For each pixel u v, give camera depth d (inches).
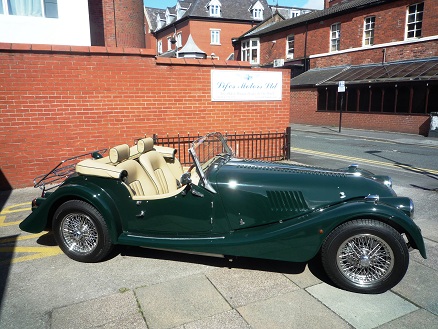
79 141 273.9
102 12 515.8
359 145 522.0
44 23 362.3
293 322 110.2
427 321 110.2
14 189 263.3
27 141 261.1
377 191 136.2
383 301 121.3
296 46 1085.8
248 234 134.7
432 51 680.4
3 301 122.3
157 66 289.1
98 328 107.9
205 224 140.6
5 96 250.8
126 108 284.0
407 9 741.9
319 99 874.8
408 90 660.1
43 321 111.5
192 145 142.0
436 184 276.4
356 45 866.8
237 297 124.3
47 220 154.3
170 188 174.7
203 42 1606.8
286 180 138.7
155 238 144.3
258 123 338.3
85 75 267.7
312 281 135.3
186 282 134.6
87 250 150.8
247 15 1664.6
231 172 142.4
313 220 125.3
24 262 151.8
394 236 119.0
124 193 145.8
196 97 307.7
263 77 331.0
